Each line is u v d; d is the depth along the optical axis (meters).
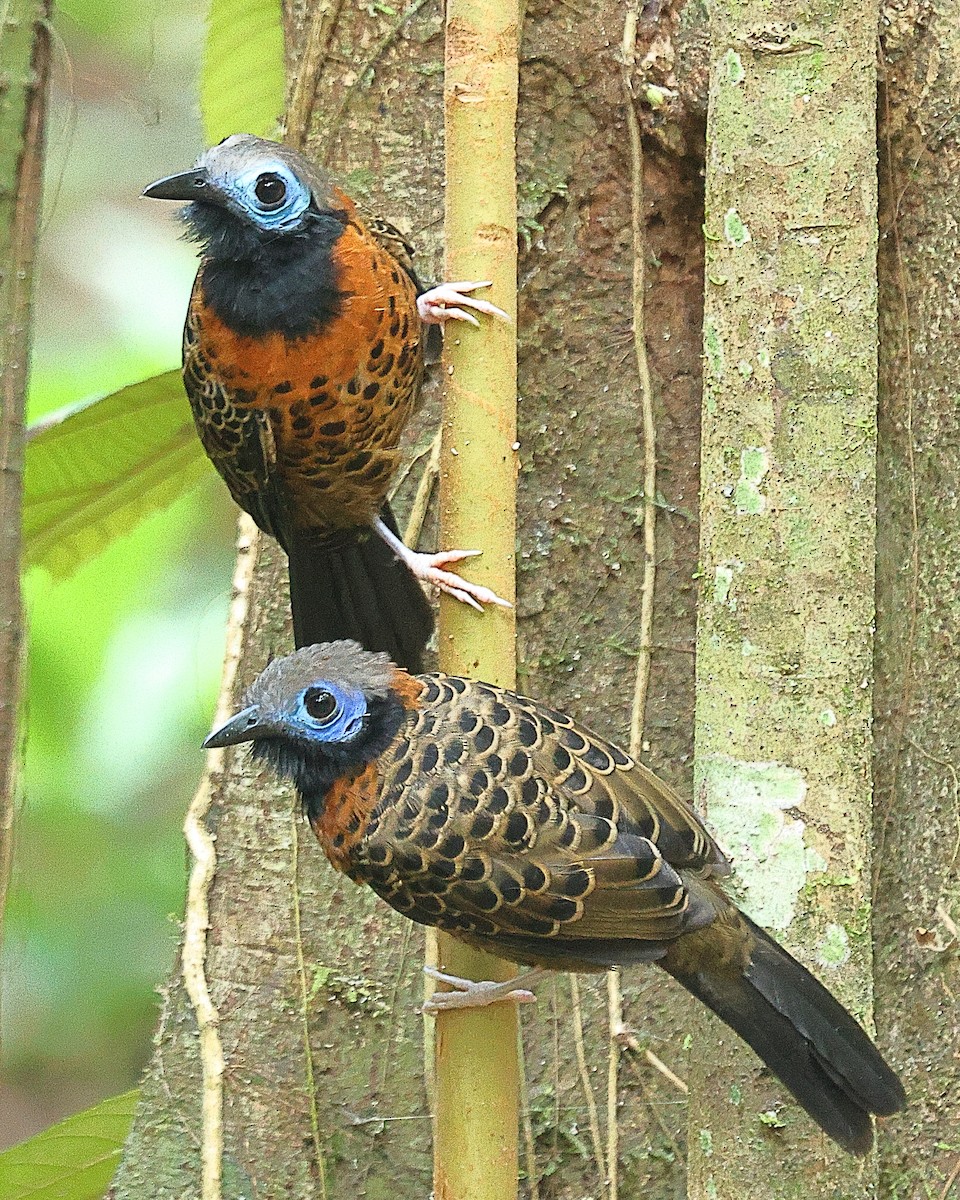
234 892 8.98
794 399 6.60
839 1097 6.48
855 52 6.59
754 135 6.62
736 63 6.66
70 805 11.55
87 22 10.85
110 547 11.52
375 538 9.02
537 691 8.94
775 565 6.61
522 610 8.92
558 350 8.99
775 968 6.55
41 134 6.03
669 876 6.61
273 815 8.92
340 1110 8.74
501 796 6.75
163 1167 8.84
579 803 6.80
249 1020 8.85
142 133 11.63
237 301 8.00
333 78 9.00
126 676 11.47
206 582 11.81
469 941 7.06
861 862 6.66
